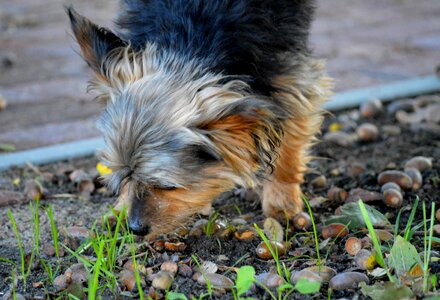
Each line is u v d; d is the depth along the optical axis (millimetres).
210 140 3732
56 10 10547
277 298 3441
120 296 3553
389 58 7953
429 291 3309
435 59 7879
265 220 4309
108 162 3836
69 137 6027
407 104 6418
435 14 9961
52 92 7117
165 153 3699
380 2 10852
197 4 4070
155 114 3729
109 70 3949
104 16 9820
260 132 3787
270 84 4066
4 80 7500
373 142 5836
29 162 5465
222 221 4348
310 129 4480
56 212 4676
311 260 3822
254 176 4043
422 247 3914
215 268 3754
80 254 3967
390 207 4508
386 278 3555
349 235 4105
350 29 9234
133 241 4000
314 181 4953
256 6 4105
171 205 3836
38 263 3906
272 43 4121
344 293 3455
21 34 9289
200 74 3811
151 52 3949
